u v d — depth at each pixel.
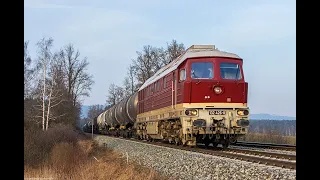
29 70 44.88
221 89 18.00
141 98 31.80
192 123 17.70
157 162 17.86
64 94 52.91
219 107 17.86
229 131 17.81
